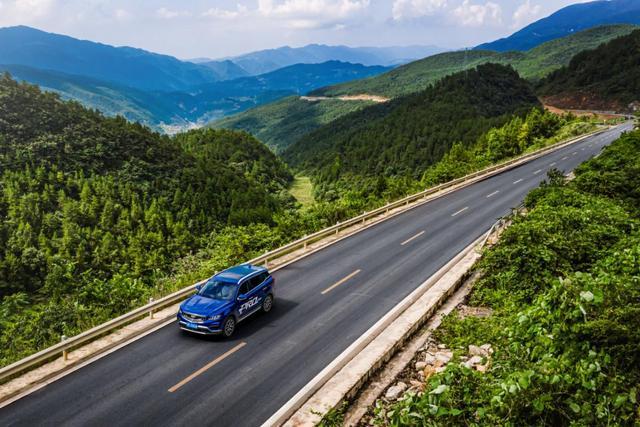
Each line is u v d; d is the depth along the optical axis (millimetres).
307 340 14508
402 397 10617
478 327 13141
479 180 43906
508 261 15750
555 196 21516
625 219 17516
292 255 24516
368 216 31938
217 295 15539
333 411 9812
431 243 25125
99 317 17203
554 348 7902
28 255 77312
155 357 13711
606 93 155000
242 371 12703
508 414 6914
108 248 83875
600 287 8695
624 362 7457
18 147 114812
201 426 10336
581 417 6781
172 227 96000
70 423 10555
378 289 18859
